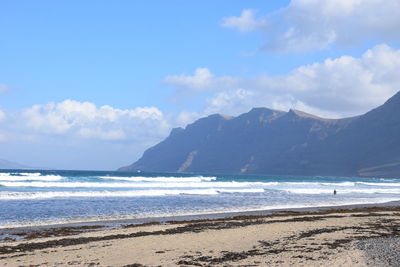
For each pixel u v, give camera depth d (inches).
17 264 535.8
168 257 569.3
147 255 585.9
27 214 1053.2
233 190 2172.7
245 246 645.9
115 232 807.1
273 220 1008.9
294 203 1553.9
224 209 1282.0
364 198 1942.7
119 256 581.6
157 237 738.8
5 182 2086.6
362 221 986.1
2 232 808.9
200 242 687.1
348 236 729.0
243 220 1015.6
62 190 1822.1
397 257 533.0
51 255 592.4
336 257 534.6
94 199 1466.5
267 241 689.0
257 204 1469.0
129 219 1023.6
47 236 776.3
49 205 1246.9
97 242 696.4
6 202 1295.5
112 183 2337.6
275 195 1927.9
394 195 2244.1
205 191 1959.9
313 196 1956.2
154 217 1068.5
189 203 1424.7
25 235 783.1
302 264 499.2
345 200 1780.3
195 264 518.6
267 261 521.7
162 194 1788.9
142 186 2233.0
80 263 539.8
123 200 1460.4
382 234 761.6
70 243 691.4
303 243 657.6
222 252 598.5
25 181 2292.1
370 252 566.3
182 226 894.4
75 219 998.4
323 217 1077.8
